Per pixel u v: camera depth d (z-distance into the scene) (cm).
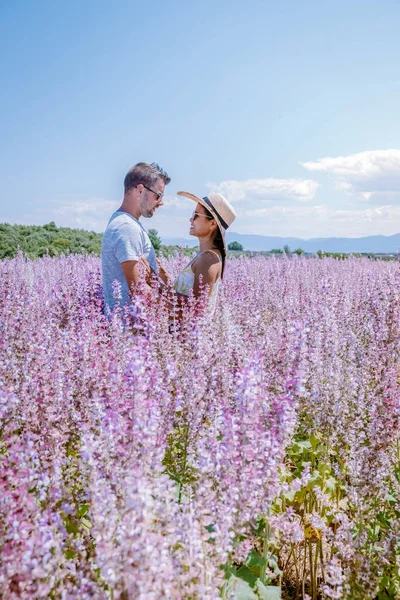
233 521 234
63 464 268
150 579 180
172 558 214
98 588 200
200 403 334
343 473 391
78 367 358
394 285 635
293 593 350
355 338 534
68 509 236
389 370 421
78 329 443
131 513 188
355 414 397
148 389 309
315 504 385
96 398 285
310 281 998
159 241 1659
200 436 320
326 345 446
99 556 188
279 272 1033
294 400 298
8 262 1105
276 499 353
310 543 346
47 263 1272
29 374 342
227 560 237
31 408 302
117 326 418
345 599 276
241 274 860
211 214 502
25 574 183
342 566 299
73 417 316
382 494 344
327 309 492
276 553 362
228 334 429
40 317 512
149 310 444
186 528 212
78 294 571
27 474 222
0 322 442
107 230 520
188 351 388
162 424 319
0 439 301
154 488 215
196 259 508
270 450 254
